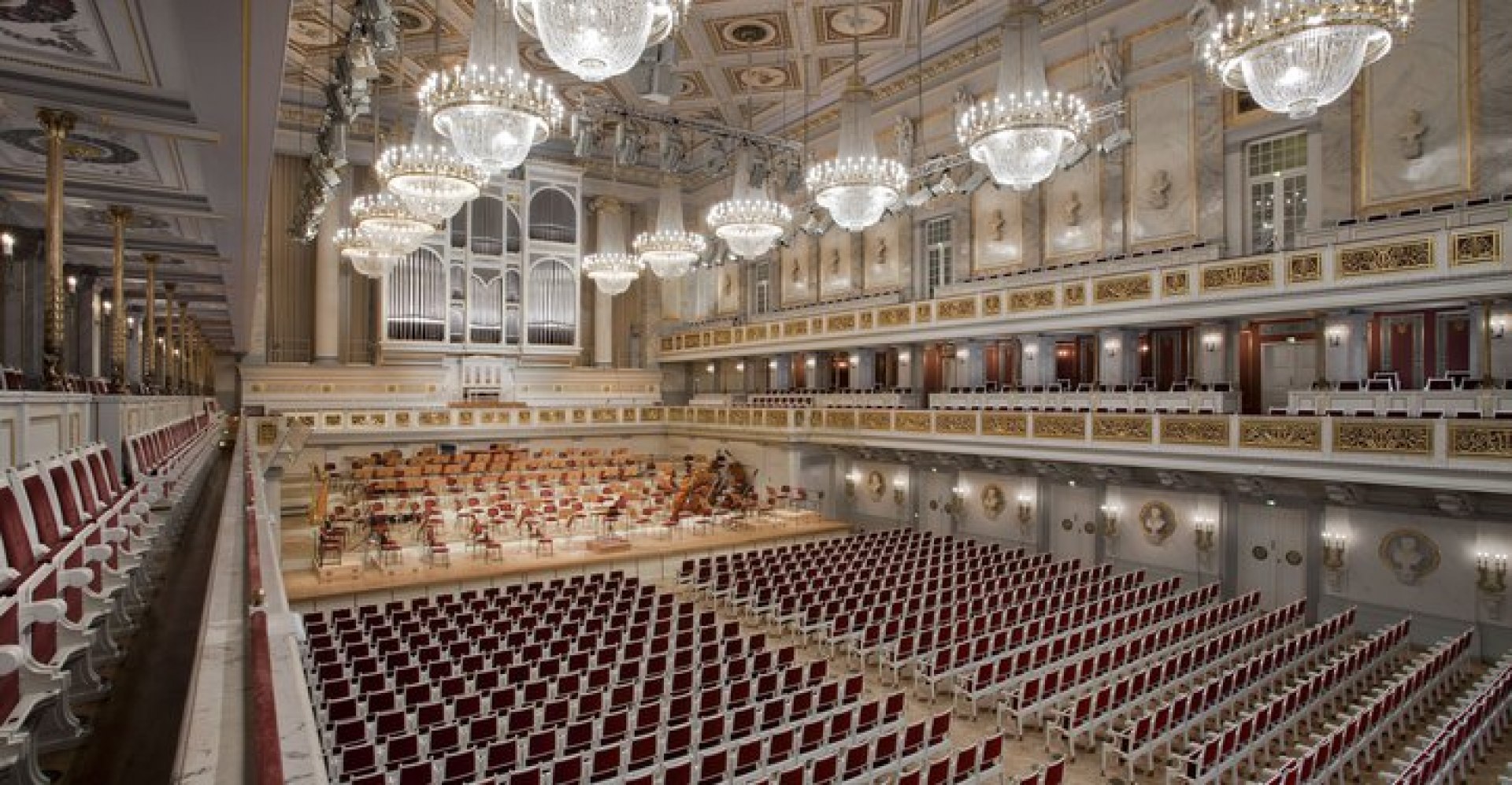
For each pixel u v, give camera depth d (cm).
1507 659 1155
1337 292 1428
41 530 409
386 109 2580
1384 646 1223
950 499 2234
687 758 777
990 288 2123
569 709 929
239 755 209
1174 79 1842
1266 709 941
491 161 1098
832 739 908
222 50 585
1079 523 1944
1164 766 963
